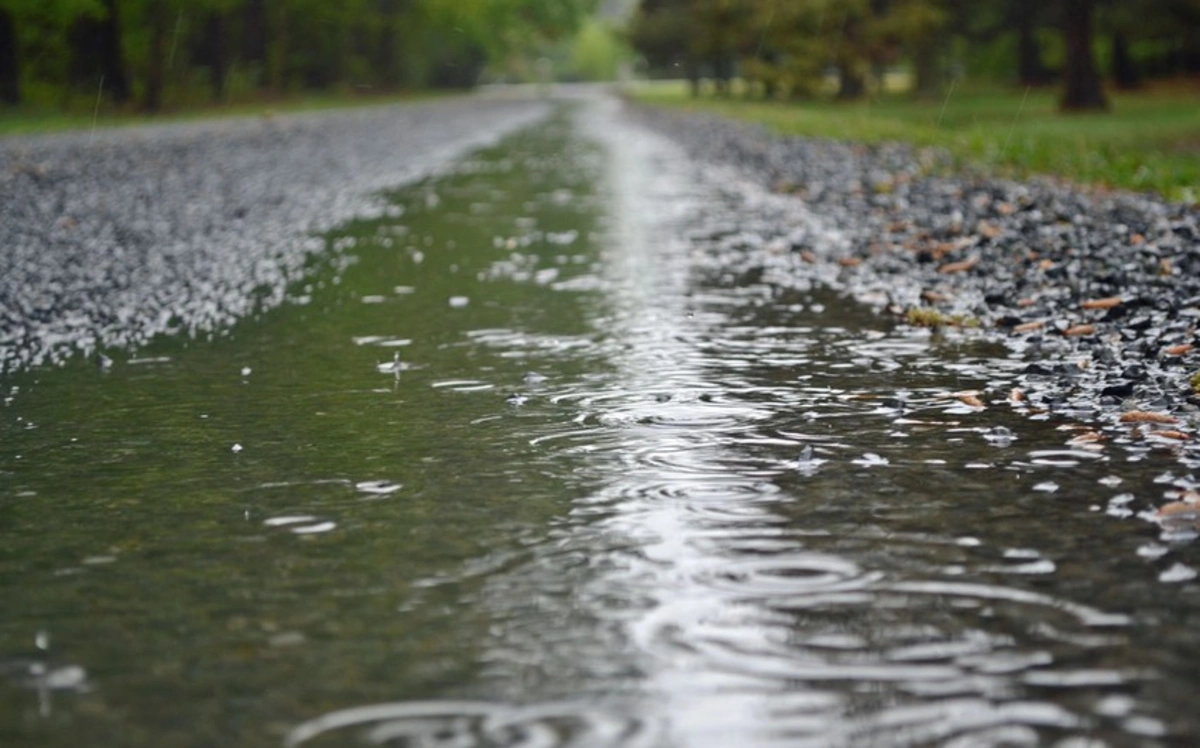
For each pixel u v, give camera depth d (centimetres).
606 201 2108
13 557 507
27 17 5638
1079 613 424
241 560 496
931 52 6938
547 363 857
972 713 359
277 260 1437
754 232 1614
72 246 1542
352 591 460
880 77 7344
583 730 355
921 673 384
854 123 4053
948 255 1298
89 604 455
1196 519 509
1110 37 6625
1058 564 467
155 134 4103
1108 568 462
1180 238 1261
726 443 646
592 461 619
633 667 393
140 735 357
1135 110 4825
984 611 428
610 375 815
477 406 740
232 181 2470
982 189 1962
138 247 1541
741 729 354
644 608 438
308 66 9212
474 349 913
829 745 345
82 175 2520
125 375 864
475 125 5431
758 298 1110
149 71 6034
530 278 1266
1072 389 737
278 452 653
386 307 1112
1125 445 620
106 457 656
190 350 946
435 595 454
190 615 442
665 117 5962
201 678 392
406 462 627
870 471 589
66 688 388
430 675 391
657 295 1139
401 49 10406
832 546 493
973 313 997
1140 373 757
